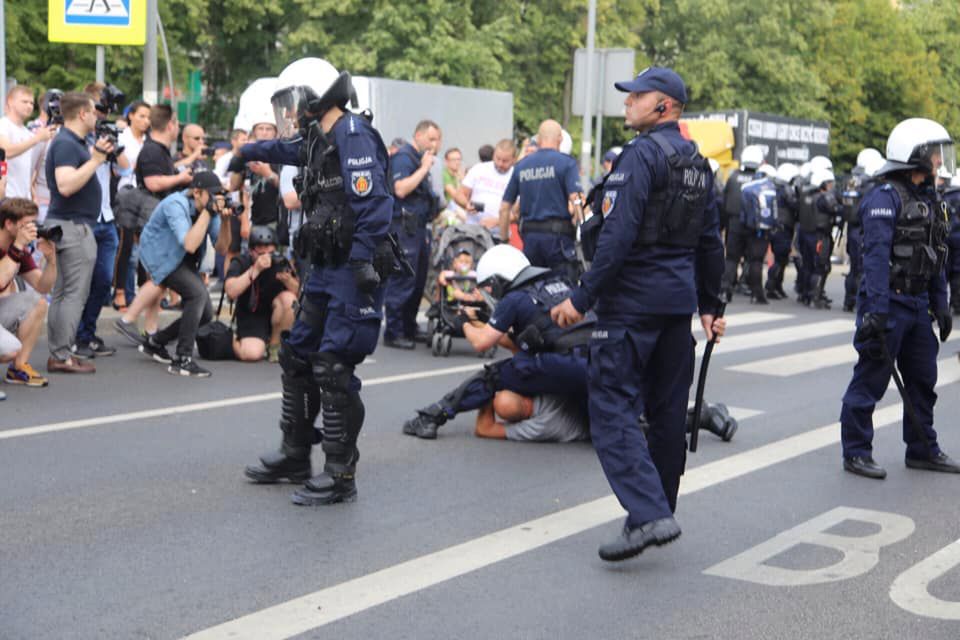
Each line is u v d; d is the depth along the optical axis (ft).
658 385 16.21
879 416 27.09
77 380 27.89
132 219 36.29
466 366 32.30
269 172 30.96
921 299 21.48
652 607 14.33
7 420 23.47
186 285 29.09
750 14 130.93
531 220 30.86
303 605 14.03
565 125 120.88
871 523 18.28
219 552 15.89
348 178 17.48
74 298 28.58
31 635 12.92
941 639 13.58
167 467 20.33
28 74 87.81
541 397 23.24
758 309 52.44
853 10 140.26
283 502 18.43
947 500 19.84
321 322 18.57
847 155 146.10
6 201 26.30
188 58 108.17
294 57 106.93
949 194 42.60
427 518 17.80
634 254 15.53
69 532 16.60
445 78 103.55
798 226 57.36
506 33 105.91
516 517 18.01
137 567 15.21
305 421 19.38
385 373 30.81
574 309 15.49
